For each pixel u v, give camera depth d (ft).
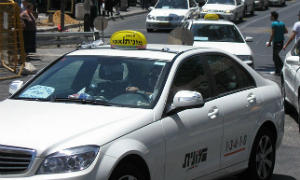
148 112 14.51
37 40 65.72
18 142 12.62
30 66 46.19
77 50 18.71
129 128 13.56
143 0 131.34
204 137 15.97
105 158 12.60
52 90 16.47
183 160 15.20
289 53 33.86
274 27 47.96
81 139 12.66
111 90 15.83
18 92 16.81
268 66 54.34
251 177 18.74
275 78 47.47
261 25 97.25
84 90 16.21
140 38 17.61
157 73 15.96
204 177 16.24
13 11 43.88
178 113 15.20
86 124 13.48
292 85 30.66
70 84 16.66
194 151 15.61
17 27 44.45
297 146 25.79
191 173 15.57
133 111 14.53
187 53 17.03
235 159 17.60
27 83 17.29
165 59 16.47
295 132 28.58
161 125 14.48
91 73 16.80
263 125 19.39
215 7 93.09
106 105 15.15
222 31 46.62
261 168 19.17
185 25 48.78
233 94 17.90
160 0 89.61
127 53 17.25
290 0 169.89
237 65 18.97
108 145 12.82
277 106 20.07
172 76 15.79
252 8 116.47
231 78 18.33
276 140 20.06
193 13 87.92
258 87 19.49
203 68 17.25
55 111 14.57
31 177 12.18
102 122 13.64
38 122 13.67
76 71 17.12
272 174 21.06
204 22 47.83
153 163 13.96
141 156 13.52
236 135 17.53
